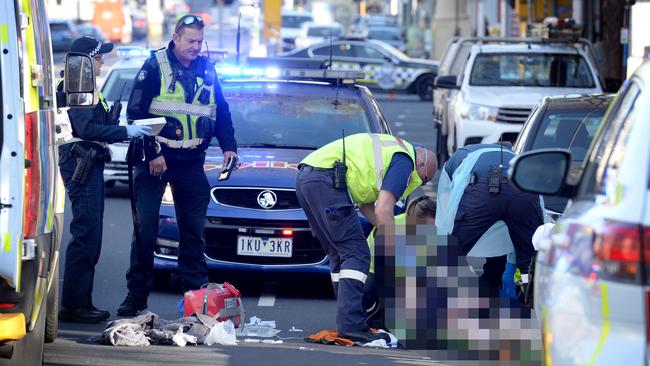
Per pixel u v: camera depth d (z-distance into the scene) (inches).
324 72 1918.1
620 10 3742.6
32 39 1039.0
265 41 7057.1
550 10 5251.0
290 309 1606.8
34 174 1010.1
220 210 1648.6
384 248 1392.7
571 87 3016.7
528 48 3078.2
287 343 1385.3
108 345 1358.3
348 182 1347.2
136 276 1520.7
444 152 3309.5
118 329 1364.4
